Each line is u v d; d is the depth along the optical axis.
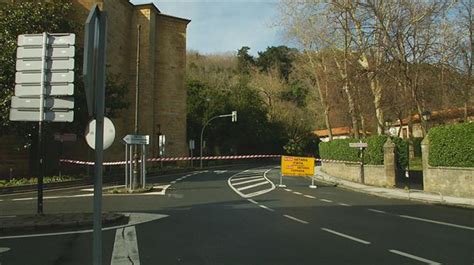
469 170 19.98
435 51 27.25
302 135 81.31
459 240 10.03
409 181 27.08
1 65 24.58
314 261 7.91
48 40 10.83
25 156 31.92
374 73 28.95
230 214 14.23
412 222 12.89
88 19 4.19
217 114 62.62
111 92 30.25
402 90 29.08
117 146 41.22
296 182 30.36
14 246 9.25
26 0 28.83
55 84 10.83
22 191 22.36
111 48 40.75
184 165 49.50
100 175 4.31
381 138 28.61
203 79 79.88
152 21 46.00
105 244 9.45
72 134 26.66
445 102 33.38
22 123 25.08
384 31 27.25
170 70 49.16
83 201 17.86
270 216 13.82
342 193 23.02
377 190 24.09
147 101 44.91
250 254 8.47
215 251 8.73
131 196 19.80
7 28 25.98
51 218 11.97
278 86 84.50
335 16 33.03
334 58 38.94
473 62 30.88
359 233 10.88
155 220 12.86
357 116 37.72
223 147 67.81
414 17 27.14
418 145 50.09
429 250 8.92
